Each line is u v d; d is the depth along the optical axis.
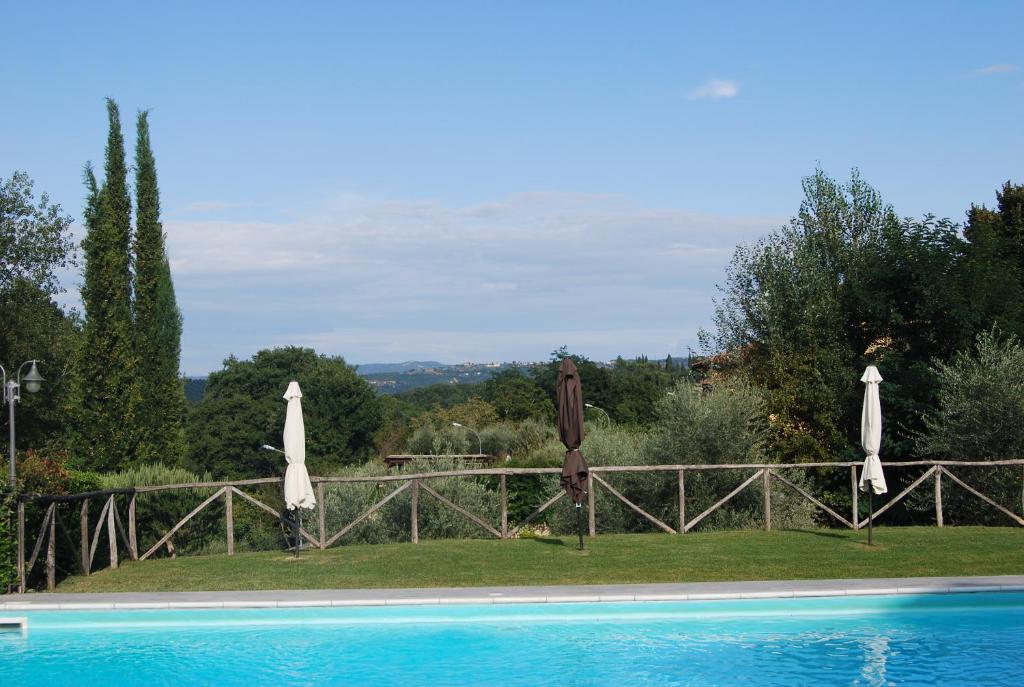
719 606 10.30
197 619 10.17
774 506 18.89
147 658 9.16
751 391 21.89
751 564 12.28
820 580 11.18
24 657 9.20
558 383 13.71
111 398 25.61
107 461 25.12
